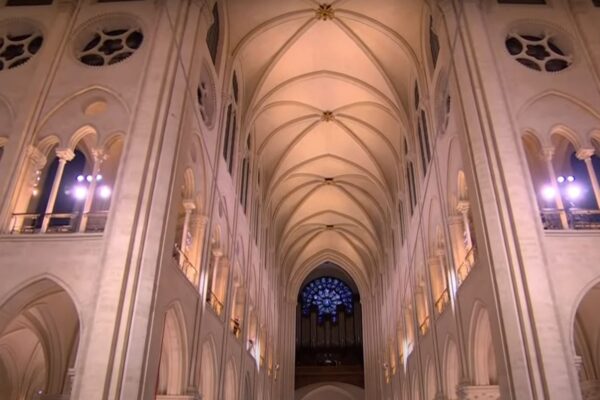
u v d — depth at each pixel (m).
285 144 27.98
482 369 13.80
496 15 15.45
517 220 11.47
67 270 11.51
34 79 14.42
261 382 27.72
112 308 10.59
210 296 17.50
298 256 39.75
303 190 32.69
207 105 17.55
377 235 33.53
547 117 13.77
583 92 14.05
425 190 19.61
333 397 42.81
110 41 15.80
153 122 12.98
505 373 10.31
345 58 22.72
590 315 16.06
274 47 21.75
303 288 47.22
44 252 11.77
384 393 32.91
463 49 14.33
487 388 13.44
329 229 37.66
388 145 26.14
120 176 12.20
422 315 21.36
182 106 13.72
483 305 12.55
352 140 27.78
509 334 10.46
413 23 19.59
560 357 10.08
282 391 36.47
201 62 15.50
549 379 9.87
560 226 13.30
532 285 10.77
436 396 17.06
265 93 23.42
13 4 16.62
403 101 22.25
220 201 18.28
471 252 14.76
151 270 11.24
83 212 12.73
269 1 19.61
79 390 9.86
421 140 20.73
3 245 11.90
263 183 28.70
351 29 21.09
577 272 11.25
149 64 14.06
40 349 19.77
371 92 23.41
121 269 11.00
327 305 46.47
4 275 11.56
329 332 45.19
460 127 13.67
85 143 16.08
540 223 11.55
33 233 12.34
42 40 15.84
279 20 20.34
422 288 21.58
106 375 9.96
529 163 15.65
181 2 15.43
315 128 27.30
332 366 42.38
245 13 19.84
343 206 34.47
